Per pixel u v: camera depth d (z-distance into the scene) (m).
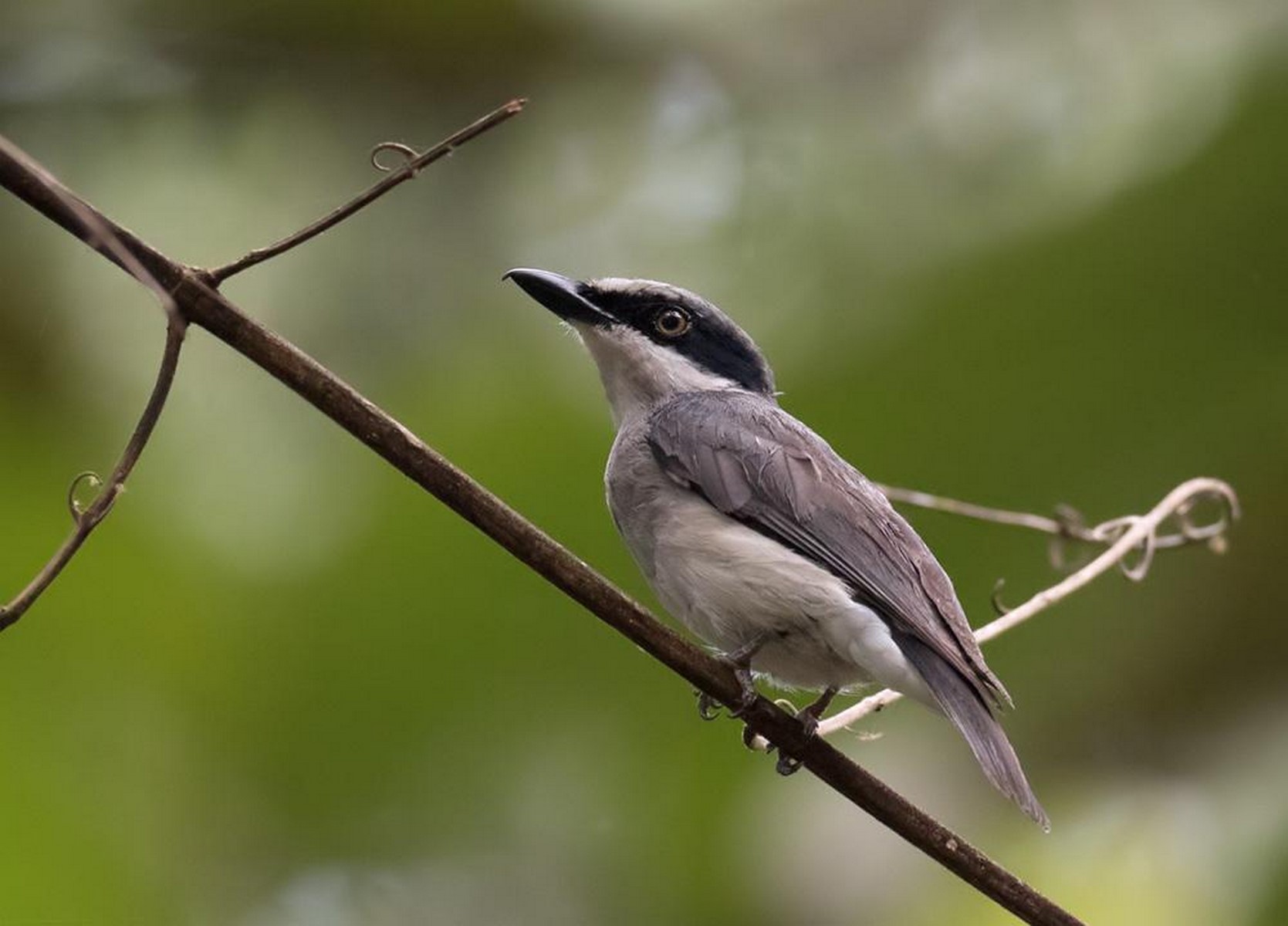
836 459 10.06
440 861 12.72
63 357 12.91
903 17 14.73
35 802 11.05
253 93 15.23
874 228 13.01
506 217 15.30
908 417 11.72
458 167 15.36
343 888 12.51
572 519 12.00
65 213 6.78
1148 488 11.72
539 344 12.55
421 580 11.83
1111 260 11.50
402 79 15.26
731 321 11.00
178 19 15.02
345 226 15.15
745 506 9.69
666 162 15.08
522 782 12.51
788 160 14.45
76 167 15.16
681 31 15.09
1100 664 12.53
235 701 11.76
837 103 14.67
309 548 12.01
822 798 12.91
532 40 15.07
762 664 9.76
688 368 10.75
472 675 12.12
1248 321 11.46
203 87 15.20
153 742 11.40
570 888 12.90
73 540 6.99
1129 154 11.98
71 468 12.04
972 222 12.12
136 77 15.12
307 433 12.55
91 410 12.62
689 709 12.46
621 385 10.73
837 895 12.68
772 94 14.97
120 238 7.08
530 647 12.12
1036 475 11.70
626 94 15.32
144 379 12.99
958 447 11.66
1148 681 12.51
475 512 7.50
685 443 9.94
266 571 11.95
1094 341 11.59
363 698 12.02
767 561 9.41
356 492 12.03
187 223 15.07
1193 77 12.19
